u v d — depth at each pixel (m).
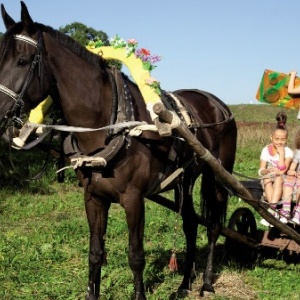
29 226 7.52
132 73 4.04
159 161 4.21
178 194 5.05
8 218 8.02
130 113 3.96
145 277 5.30
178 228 7.34
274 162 5.60
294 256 5.95
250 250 5.87
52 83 3.79
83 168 4.00
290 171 5.50
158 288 5.09
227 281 5.39
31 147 3.90
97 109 3.94
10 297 4.84
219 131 5.44
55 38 3.87
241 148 16.41
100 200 4.19
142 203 4.12
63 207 8.76
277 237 5.57
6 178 10.41
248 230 6.17
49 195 9.70
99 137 3.93
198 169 5.05
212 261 5.27
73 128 3.85
